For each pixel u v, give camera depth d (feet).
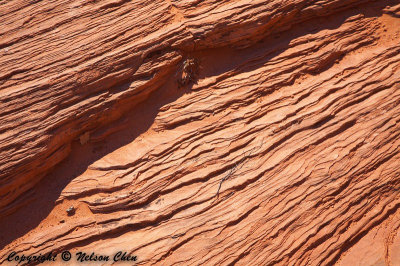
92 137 24.70
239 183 22.95
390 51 27.55
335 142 24.38
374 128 24.73
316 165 23.61
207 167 23.68
